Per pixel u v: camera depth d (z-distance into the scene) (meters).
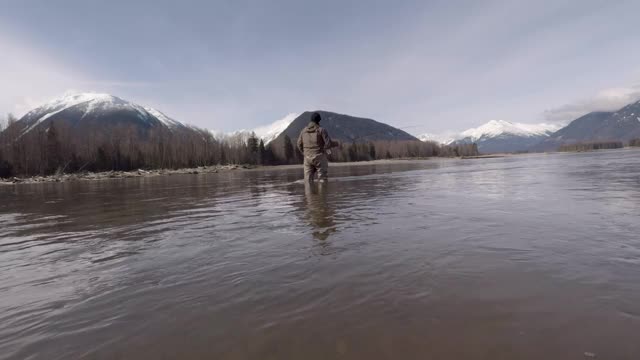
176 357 1.50
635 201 4.95
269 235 3.62
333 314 1.80
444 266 2.40
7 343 1.67
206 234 3.82
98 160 62.41
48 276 2.61
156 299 2.09
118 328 1.77
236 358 1.47
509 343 1.48
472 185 8.54
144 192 10.96
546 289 1.97
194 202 7.12
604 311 1.70
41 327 1.82
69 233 4.27
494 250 2.71
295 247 3.09
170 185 15.12
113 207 6.85
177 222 4.69
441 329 1.61
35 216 5.96
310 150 10.05
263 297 2.05
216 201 7.09
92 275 2.60
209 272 2.53
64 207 7.28
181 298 2.09
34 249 3.47
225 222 4.52
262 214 5.03
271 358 1.46
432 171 18.17
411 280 2.18
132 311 1.95
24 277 2.60
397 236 3.30
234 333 1.66
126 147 73.00
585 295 1.87
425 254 2.69
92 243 3.64
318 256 2.78
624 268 2.24
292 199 6.78
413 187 8.48
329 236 3.44
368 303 1.90
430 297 1.94
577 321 1.62
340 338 1.58
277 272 2.45
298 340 1.58
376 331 1.62
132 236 3.89
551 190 6.69
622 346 1.42
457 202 5.45
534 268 2.29
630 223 3.52
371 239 3.23
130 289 2.28
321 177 10.05
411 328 1.63
